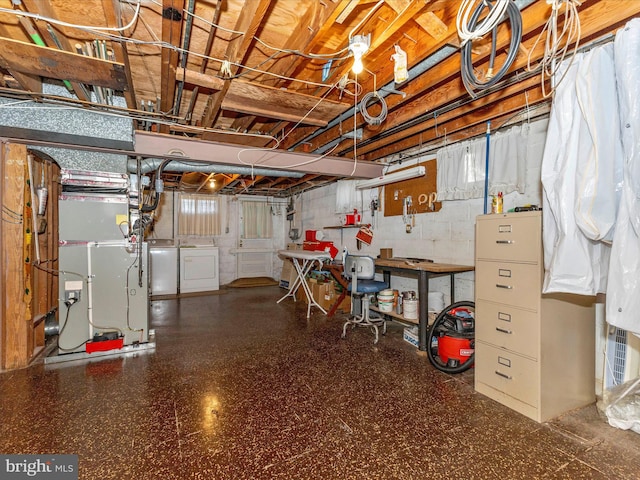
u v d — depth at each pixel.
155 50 2.14
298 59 2.04
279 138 3.74
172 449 1.75
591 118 1.57
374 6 1.68
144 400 2.27
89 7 1.75
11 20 1.85
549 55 1.70
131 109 2.60
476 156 3.25
